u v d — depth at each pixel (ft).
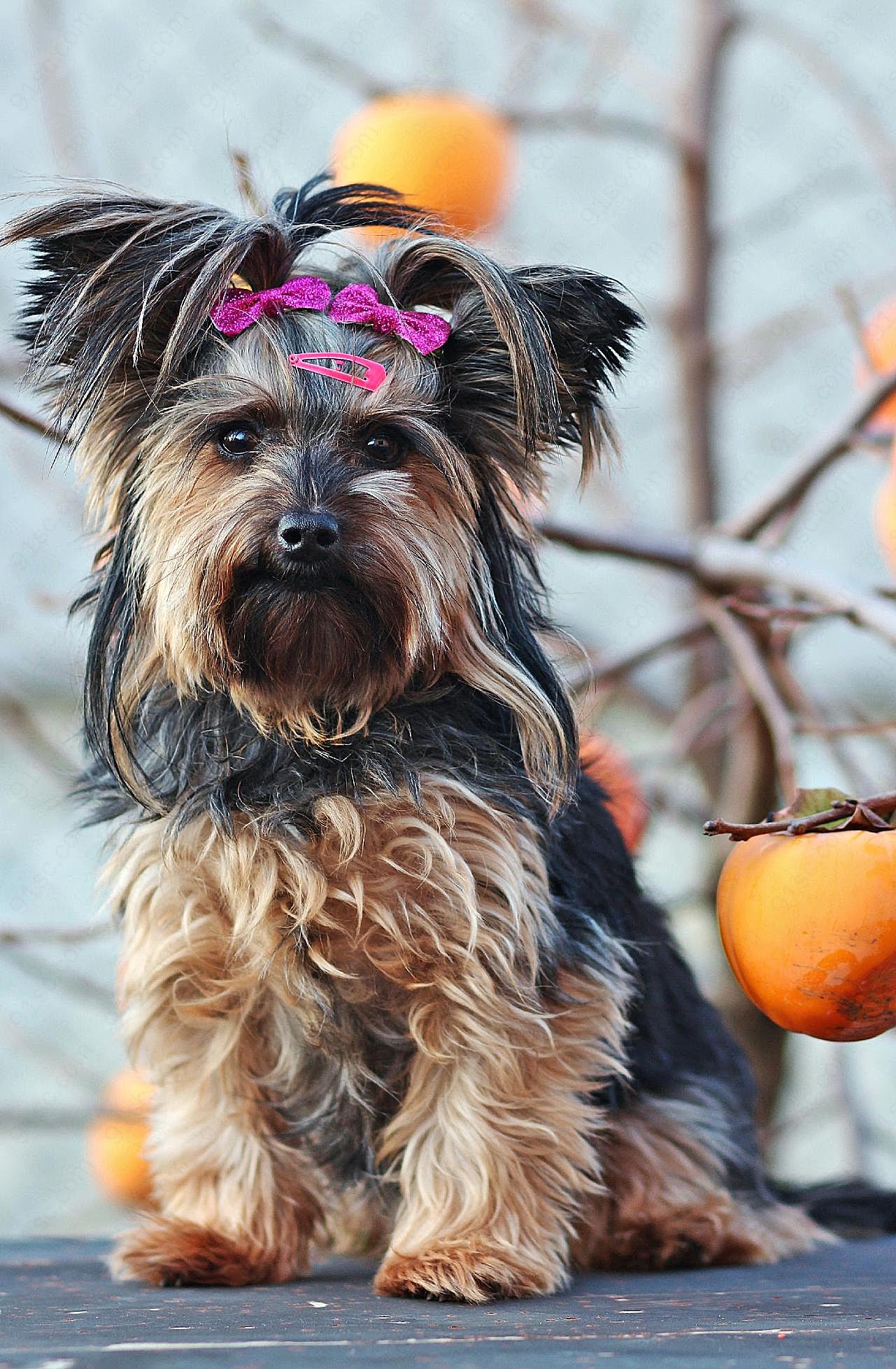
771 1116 17.04
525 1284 8.33
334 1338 6.41
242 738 9.31
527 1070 9.02
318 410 8.86
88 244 8.97
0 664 20.61
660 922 11.48
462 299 9.41
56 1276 9.48
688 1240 10.04
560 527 13.02
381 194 10.57
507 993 8.86
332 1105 9.65
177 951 9.02
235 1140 9.46
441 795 8.82
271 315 9.13
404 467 9.09
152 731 9.57
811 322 17.49
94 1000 16.67
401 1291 8.35
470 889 8.61
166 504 8.96
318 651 8.89
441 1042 9.00
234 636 8.92
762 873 7.65
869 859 7.32
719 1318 7.09
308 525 8.48
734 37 16.88
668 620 19.07
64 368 9.34
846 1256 10.80
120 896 9.40
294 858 8.66
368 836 8.80
